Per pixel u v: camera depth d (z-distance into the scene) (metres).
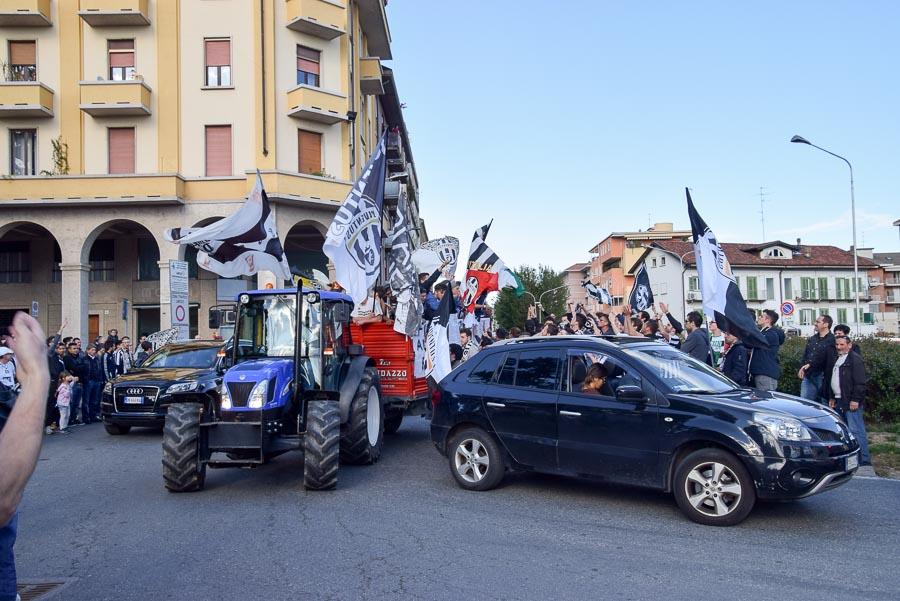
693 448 6.59
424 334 11.98
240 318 9.34
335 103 26.17
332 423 7.94
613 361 7.23
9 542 2.26
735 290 10.55
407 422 14.30
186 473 7.86
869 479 8.34
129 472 9.52
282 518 6.82
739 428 6.22
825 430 6.21
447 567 5.29
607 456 6.95
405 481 8.46
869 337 14.07
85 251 25.00
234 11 25.69
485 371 8.12
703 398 6.65
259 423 7.72
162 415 12.62
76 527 6.71
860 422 9.12
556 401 7.35
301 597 4.72
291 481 8.61
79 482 8.90
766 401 6.71
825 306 63.59
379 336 11.03
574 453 7.16
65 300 24.67
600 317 14.04
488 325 19.48
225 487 8.35
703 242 10.65
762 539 5.93
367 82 30.72
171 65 25.52
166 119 25.42
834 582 4.89
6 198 24.34
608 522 6.52
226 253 13.21
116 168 25.44
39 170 25.25
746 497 6.18
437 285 12.27
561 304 60.84
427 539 6.03
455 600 4.62
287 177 24.47
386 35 33.06
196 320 27.70
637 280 15.93
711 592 4.72
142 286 28.41
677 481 6.55
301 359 8.95
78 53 25.48
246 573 5.23
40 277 28.73
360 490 8.00
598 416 7.03
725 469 6.31
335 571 5.23
